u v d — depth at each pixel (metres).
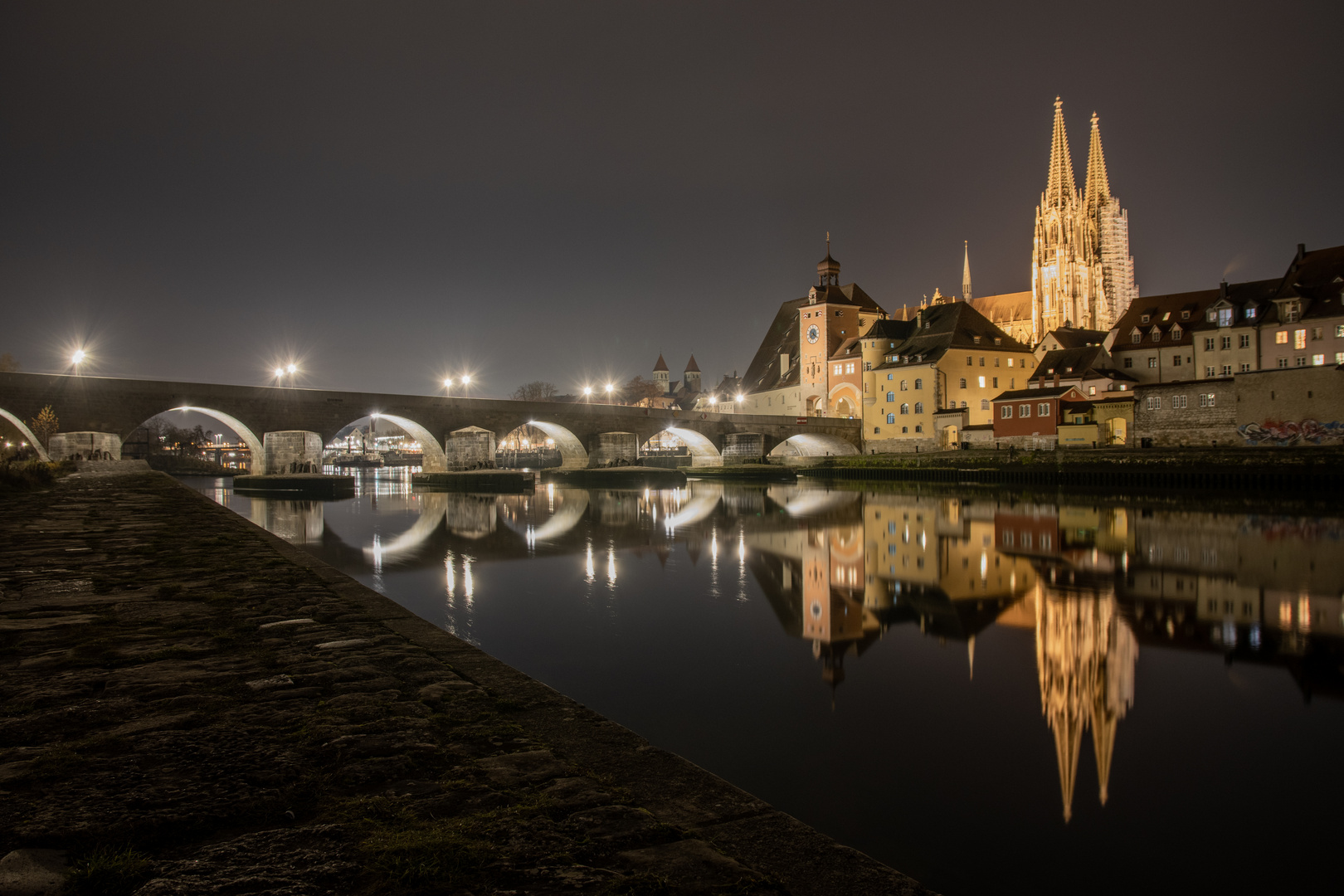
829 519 59.62
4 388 67.12
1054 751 15.42
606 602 29.09
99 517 26.50
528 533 51.72
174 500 34.53
